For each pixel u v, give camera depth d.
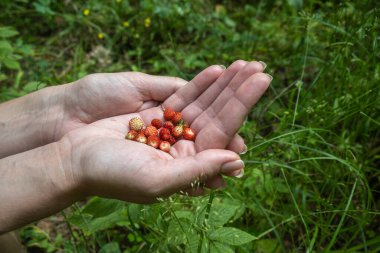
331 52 0.57
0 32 0.57
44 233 0.48
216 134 0.37
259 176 0.48
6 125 0.44
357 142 0.55
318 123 0.49
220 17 0.77
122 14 0.77
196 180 0.32
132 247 0.46
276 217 0.47
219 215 0.37
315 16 0.56
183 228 0.36
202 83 0.41
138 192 0.32
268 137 0.50
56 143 0.36
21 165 0.35
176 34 0.75
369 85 0.51
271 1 0.75
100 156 0.32
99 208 0.39
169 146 0.39
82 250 0.43
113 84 0.43
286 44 0.69
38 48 0.73
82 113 0.44
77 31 0.75
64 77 0.66
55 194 0.34
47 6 0.72
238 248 0.40
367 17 0.53
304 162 0.48
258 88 0.34
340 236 0.46
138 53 0.69
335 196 0.49
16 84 0.61
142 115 0.44
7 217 0.33
